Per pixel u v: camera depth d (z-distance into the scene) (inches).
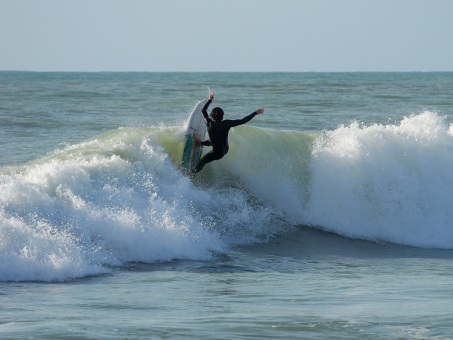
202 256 1729.8
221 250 1825.8
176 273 1537.9
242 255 1806.1
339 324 1010.7
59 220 1576.0
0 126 4052.7
